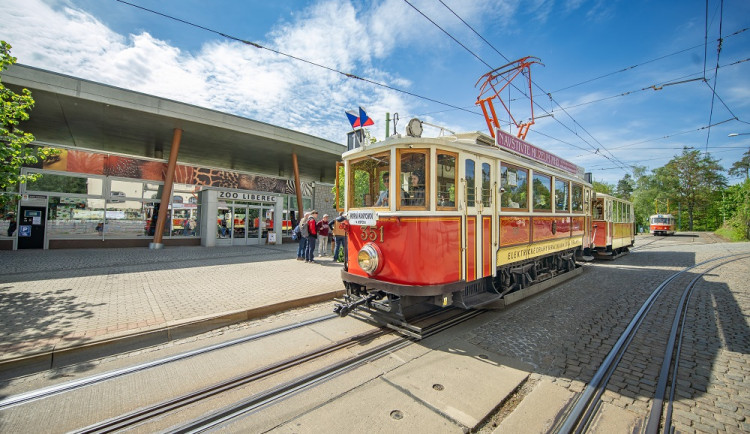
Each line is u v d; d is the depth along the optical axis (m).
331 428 2.70
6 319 4.75
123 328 4.45
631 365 3.88
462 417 2.83
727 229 33.75
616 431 2.70
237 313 5.24
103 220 14.55
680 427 2.75
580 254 10.02
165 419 2.81
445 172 4.80
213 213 16.17
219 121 14.78
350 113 6.38
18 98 6.70
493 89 8.93
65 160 13.76
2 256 11.20
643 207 52.94
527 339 4.65
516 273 6.53
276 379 3.48
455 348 4.33
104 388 3.27
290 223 20.27
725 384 3.44
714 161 47.59
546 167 7.65
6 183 6.52
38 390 3.19
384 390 3.28
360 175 5.51
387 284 4.63
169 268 9.26
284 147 18.55
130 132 16.02
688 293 7.41
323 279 7.90
